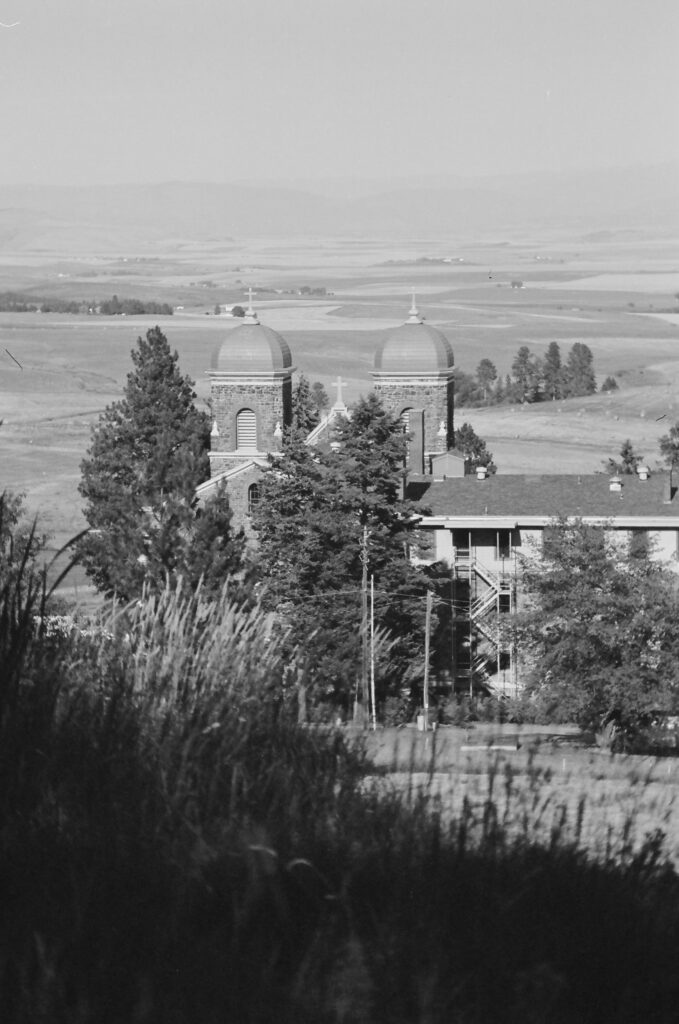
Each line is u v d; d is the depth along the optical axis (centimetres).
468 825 2645
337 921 2331
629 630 14100
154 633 3453
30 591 3120
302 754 3100
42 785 2747
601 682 14075
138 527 16888
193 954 2230
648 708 13725
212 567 15638
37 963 2147
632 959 2425
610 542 15325
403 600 18262
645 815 2709
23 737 2895
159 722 3112
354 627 13288
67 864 2492
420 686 17650
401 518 19012
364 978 2167
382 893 2478
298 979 2150
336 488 18425
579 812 2652
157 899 2395
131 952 2231
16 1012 2031
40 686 3058
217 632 3484
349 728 3173
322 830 2664
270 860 2442
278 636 3678
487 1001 2231
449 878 2508
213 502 18175
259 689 3366
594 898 2520
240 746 3059
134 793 2786
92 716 3061
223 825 2688
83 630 3631
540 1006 2211
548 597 14762
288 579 17600
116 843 2538
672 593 14575
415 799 2769
